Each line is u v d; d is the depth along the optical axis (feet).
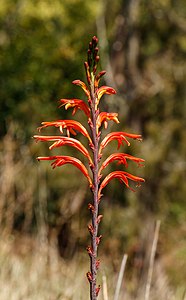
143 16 55.57
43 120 53.72
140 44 55.67
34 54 60.54
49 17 59.36
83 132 8.70
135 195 48.49
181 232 48.06
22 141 34.01
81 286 18.98
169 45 55.11
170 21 55.06
